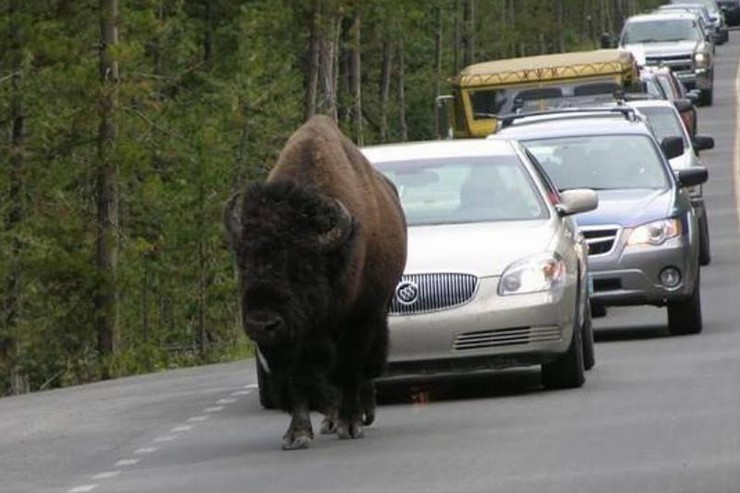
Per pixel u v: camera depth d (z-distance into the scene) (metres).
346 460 31.94
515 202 41.44
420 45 162.38
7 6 96.31
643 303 50.09
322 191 33.53
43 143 96.44
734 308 56.19
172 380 50.62
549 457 30.81
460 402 39.06
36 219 95.69
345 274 32.44
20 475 33.31
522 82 85.19
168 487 30.64
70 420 41.22
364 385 35.34
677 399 36.75
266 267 31.67
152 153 99.81
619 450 31.06
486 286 38.69
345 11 118.94
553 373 39.75
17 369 96.00
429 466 30.73
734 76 186.62
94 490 31.03
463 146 43.19
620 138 54.56
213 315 102.81
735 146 125.88
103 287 94.62
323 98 121.06
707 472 28.53
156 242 102.00
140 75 98.00
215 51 120.50
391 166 42.56
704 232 69.31
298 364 33.03
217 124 106.31
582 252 42.72
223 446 35.19
